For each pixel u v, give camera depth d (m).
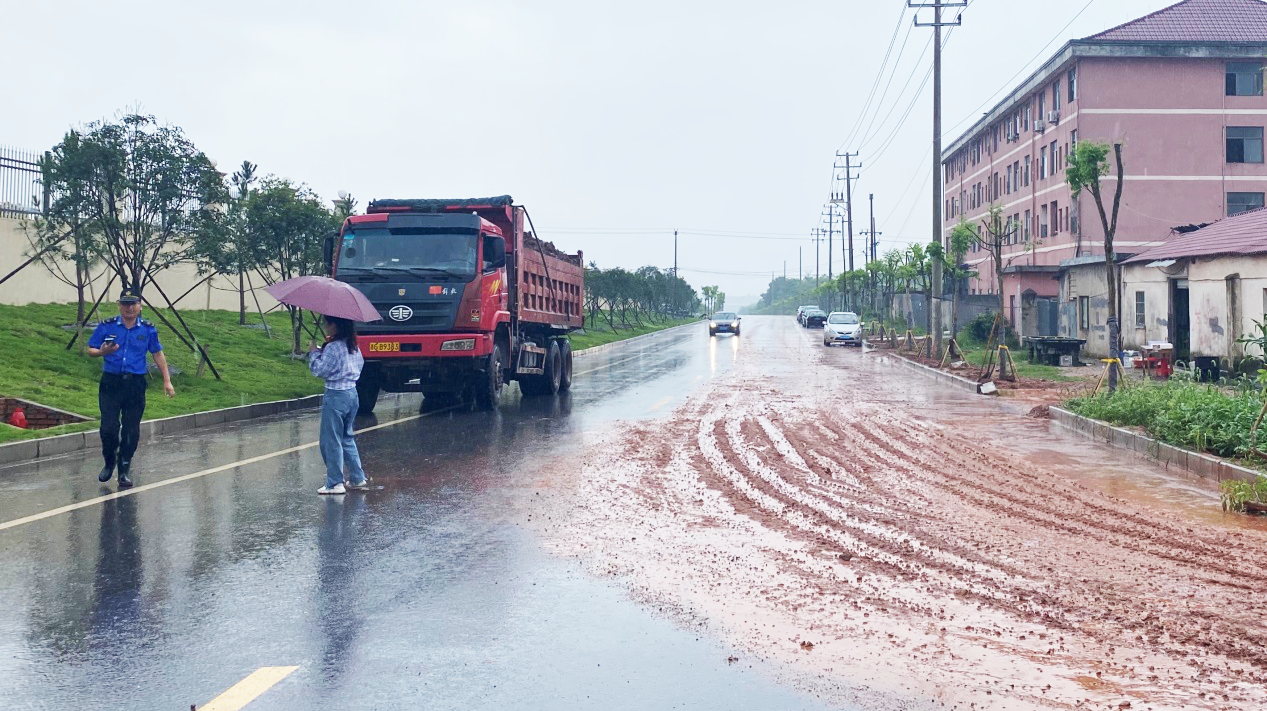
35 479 10.18
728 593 6.09
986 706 4.41
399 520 8.15
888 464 11.18
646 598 5.99
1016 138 55.50
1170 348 24.50
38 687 4.59
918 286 63.22
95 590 6.13
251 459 11.53
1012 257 51.19
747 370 28.64
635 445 12.60
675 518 8.23
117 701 4.43
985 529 7.86
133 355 9.77
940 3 31.70
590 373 27.53
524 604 5.87
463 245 15.98
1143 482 10.13
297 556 6.96
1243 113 44.62
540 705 4.41
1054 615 5.68
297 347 24.56
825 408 17.48
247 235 21.84
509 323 17.62
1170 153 44.62
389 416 16.22
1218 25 45.88
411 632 5.37
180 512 8.47
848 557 6.92
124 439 9.77
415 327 15.52
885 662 4.94
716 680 4.71
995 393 20.61
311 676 4.73
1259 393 13.48
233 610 5.74
